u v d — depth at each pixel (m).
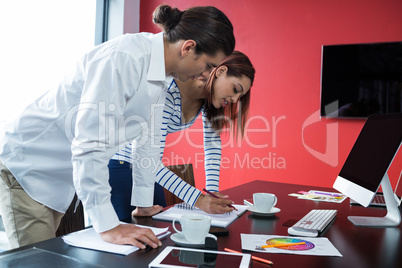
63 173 1.17
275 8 3.57
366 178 1.26
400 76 3.11
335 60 3.33
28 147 1.13
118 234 0.89
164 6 1.07
